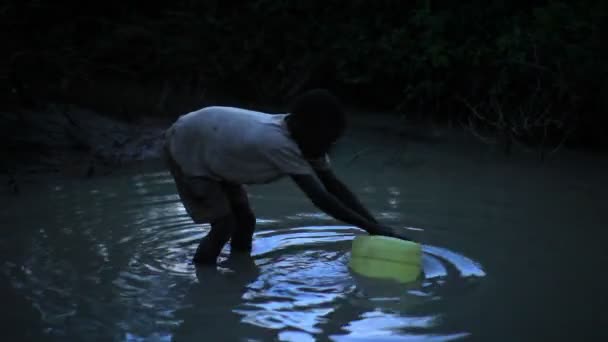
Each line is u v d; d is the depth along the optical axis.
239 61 8.57
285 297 3.27
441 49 7.50
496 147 6.84
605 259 3.81
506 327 2.93
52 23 8.72
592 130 6.90
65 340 2.78
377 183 5.52
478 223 4.49
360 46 8.24
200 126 3.62
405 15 8.43
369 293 3.31
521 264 3.73
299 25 8.81
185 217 4.61
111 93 8.25
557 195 5.17
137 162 6.18
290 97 8.63
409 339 2.81
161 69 9.05
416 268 3.54
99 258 3.79
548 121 6.47
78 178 5.61
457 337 2.83
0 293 3.25
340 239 4.22
